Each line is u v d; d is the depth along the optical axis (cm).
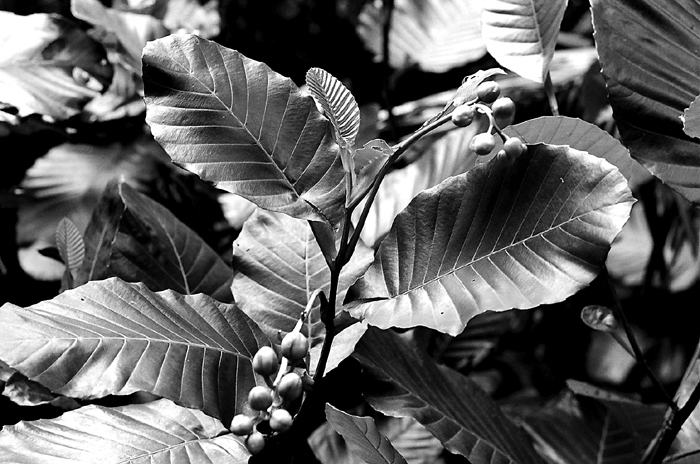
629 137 107
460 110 95
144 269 119
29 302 138
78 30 135
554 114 116
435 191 101
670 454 122
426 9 191
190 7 176
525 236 98
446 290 98
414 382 112
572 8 217
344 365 123
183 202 153
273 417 90
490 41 117
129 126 149
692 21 102
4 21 134
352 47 215
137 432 97
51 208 138
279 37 218
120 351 93
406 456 136
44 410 120
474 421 112
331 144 96
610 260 214
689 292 209
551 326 198
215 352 98
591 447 134
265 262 111
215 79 96
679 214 183
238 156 95
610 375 208
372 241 133
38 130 141
